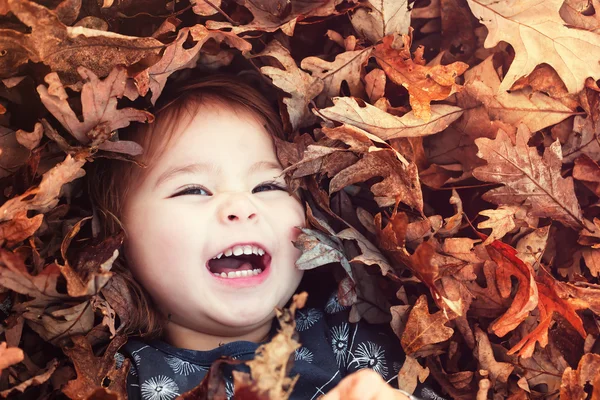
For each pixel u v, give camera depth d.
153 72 1.14
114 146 1.15
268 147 1.29
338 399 0.99
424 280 1.17
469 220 1.27
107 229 1.26
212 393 0.95
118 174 1.26
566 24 1.25
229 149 1.25
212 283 1.22
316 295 1.40
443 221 1.27
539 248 1.24
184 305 1.24
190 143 1.24
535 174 1.23
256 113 1.29
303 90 1.26
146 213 1.24
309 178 1.30
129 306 1.24
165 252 1.22
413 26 1.38
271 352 0.85
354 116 1.20
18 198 1.05
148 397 1.18
